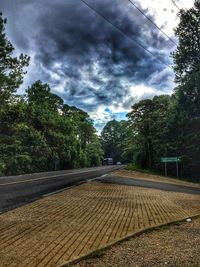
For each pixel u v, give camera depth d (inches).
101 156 4426.7
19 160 1459.2
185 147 1836.9
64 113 3110.2
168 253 243.4
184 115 1849.2
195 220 391.2
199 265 217.5
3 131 1409.9
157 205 498.9
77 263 213.3
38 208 414.6
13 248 236.1
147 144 2324.1
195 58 1941.4
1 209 402.3
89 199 521.3
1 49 1278.3
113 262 217.6
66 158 2285.9
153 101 2338.8
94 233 291.3
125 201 518.6
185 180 1585.9
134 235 290.0
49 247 243.0
